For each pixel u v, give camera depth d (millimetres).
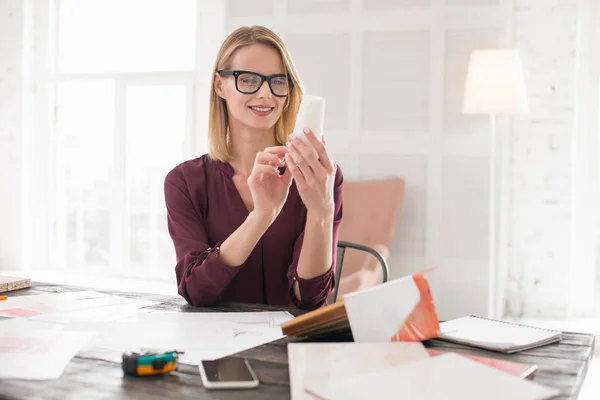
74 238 4812
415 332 1044
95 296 1521
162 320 1250
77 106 4777
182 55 4527
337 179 1743
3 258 4891
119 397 824
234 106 1577
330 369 876
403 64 3717
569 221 3771
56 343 1066
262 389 854
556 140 3777
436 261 3676
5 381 881
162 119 4547
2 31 4824
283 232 1651
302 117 1327
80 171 4785
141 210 4637
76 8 4766
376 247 3438
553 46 3758
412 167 3713
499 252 3740
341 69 3830
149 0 4586
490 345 1044
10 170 4848
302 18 3898
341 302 1031
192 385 870
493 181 3598
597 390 2791
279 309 1393
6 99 4832
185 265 1511
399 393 777
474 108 3424
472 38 3604
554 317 3814
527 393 787
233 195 1681
